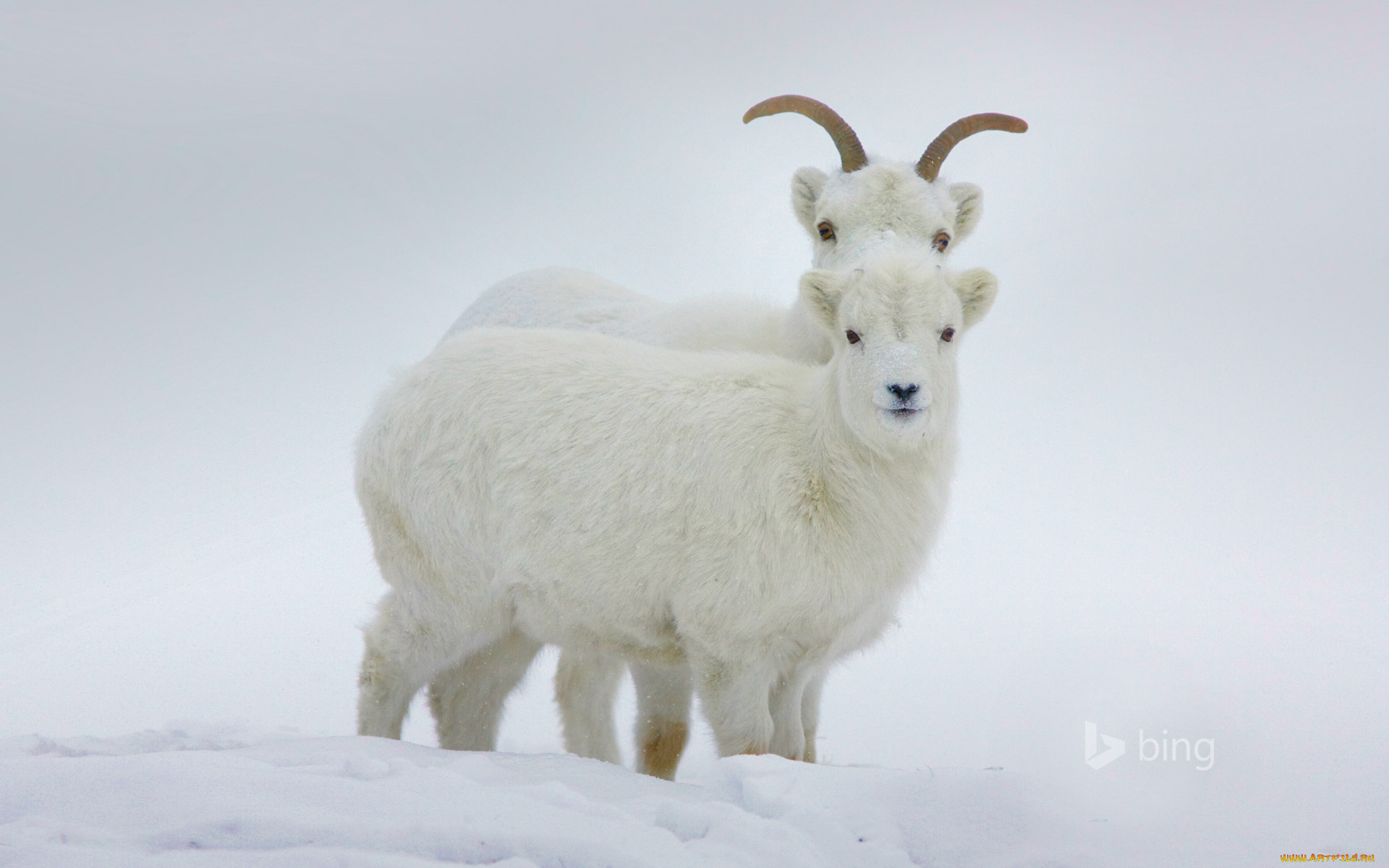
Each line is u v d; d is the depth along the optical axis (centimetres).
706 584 1858
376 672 2139
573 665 2423
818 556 1856
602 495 1934
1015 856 1330
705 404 1967
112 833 1294
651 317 2695
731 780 1561
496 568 2033
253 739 2219
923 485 1917
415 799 1403
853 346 1852
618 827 1354
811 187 2627
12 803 1370
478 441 2050
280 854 1228
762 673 1884
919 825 1405
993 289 1920
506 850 1283
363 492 2183
